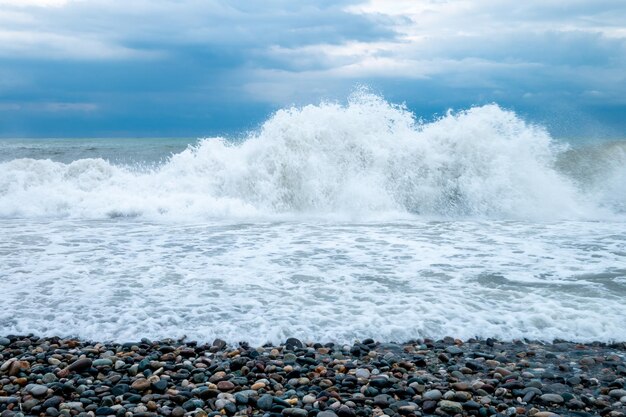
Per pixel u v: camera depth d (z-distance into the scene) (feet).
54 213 39.93
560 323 17.24
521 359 15.14
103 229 33.30
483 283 21.15
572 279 21.63
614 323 17.12
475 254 26.09
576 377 13.76
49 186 44.78
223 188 43.78
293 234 31.53
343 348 15.71
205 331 16.71
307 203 42.06
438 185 42.60
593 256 25.57
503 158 42.63
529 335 16.58
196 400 12.43
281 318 17.62
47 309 18.48
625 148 46.98
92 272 22.77
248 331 16.75
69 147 77.97
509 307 18.52
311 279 21.74
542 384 13.50
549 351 15.65
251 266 23.73
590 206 41.93
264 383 13.30
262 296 19.66
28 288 20.59
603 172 45.52
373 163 43.55
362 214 40.09
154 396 12.59
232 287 20.70
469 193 41.55
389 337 16.53
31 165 46.47
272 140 43.91
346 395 12.80
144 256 25.64
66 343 15.94
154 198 41.29
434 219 38.29
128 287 20.72
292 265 23.91
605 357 15.16
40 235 31.12
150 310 18.34
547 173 43.50
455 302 18.94
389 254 26.11
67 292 20.13
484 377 13.98
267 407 12.21
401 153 43.52
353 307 18.56
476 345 15.99
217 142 47.57
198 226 34.53
